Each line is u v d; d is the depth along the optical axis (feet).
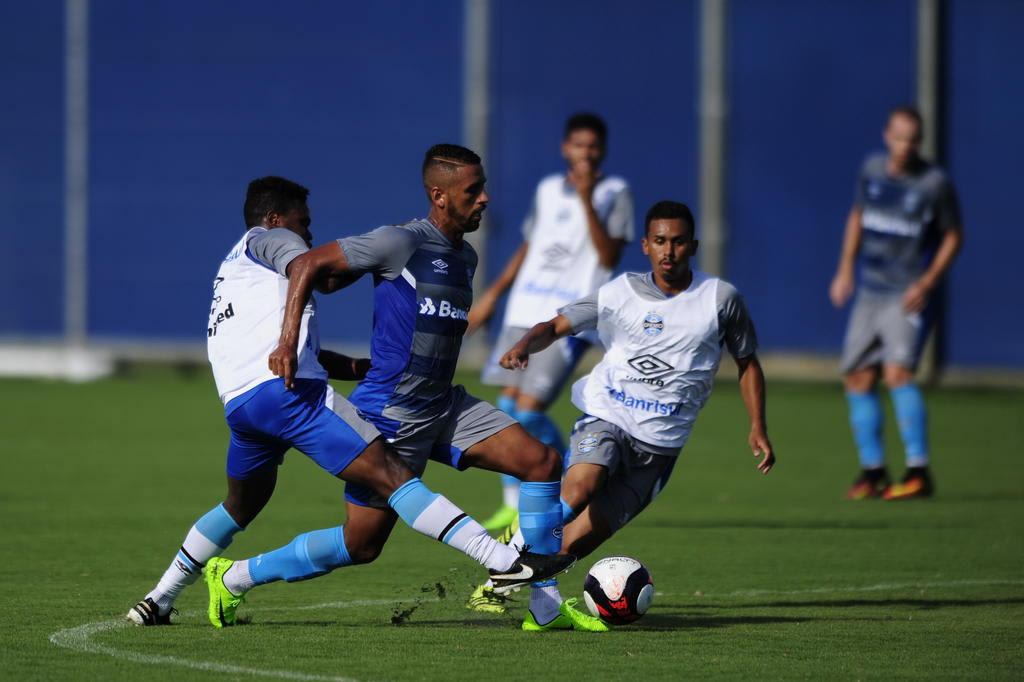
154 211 263.08
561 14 255.50
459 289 79.61
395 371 78.69
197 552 80.94
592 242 126.21
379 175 258.78
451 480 160.97
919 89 250.78
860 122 252.21
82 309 265.75
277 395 76.33
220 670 70.69
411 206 258.57
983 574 103.91
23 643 76.69
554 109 256.11
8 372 267.39
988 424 215.31
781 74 253.44
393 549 112.78
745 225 255.09
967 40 250.98
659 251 85.61
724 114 253.85
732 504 141.18
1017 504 142.20
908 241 147.64
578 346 122.62
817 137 253.24
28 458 167.43
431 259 78.79
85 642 77.00
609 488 87.56
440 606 89.97
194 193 261.85
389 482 75.97
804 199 253.65
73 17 262.06
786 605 91.66
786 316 256.11
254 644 77.00
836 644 78.59
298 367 76.59
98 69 262.47
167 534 117.19
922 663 73.92
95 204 264.31
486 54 255.70
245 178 260.83
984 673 71.77
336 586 97.04
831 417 222.48
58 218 265.13
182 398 234.99
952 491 152.15
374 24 257.75
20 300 267.18
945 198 147.95
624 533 122.72
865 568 106.22
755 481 158.51
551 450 80.38
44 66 263.49
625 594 81.20
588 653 75.61
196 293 263.70
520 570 74.90
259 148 260.62
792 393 250.78
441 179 78.84
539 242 128.77
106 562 104.01
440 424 80.33
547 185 130.00
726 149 254.47
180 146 261.65
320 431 76.13
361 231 259.60
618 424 86.22
